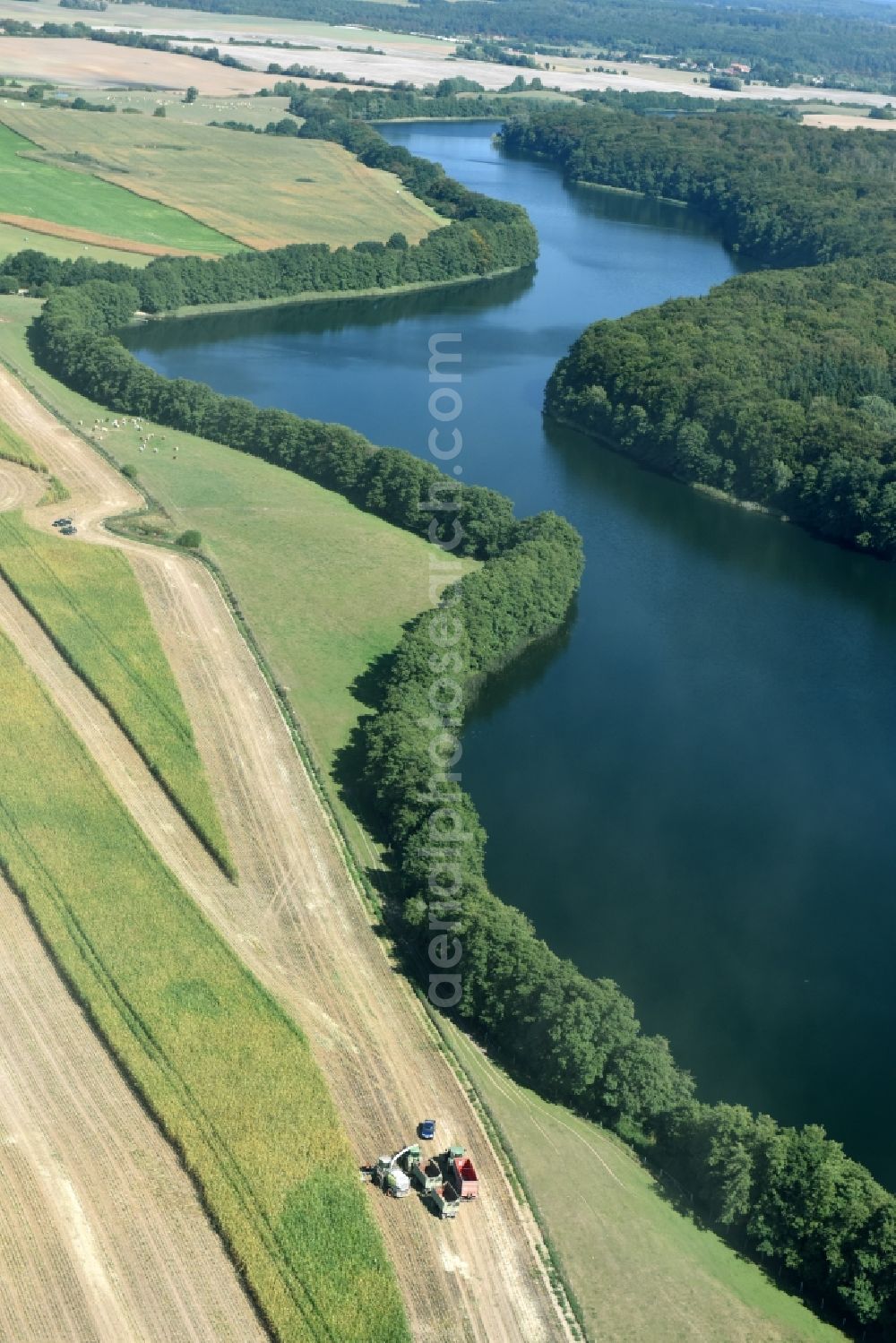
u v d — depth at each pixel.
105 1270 167.62
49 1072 195.38
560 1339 163.62
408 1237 175.12
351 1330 160.75
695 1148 189.12
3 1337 159.00
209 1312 163.88
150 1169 181.38
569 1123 196.50
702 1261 176.50
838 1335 168.88
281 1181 178.38
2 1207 174.50
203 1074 193.38
